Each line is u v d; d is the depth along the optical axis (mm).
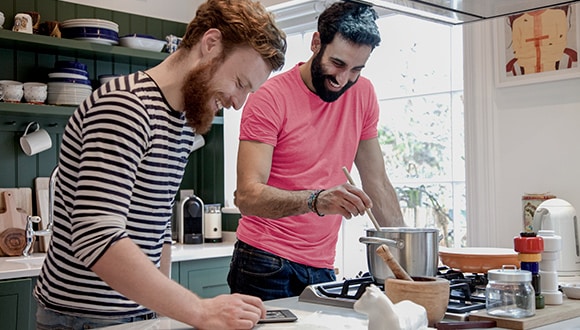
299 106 2086
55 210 1481
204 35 1431
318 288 1785
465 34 2988
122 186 1335
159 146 1446
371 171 2312
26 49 3357
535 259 1589
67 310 1484
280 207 1854
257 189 1918
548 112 2754
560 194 2725
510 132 2867
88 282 1464
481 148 2941
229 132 3982
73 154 1413
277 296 2061
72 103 3283
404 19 3367
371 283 1766
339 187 1766
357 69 2064
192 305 1297
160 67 1492
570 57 2672
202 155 4090
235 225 3873
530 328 1413
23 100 3232
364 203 1749
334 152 2158
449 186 3203
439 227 3240
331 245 2195
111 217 1305
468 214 2990
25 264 2926
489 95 2920
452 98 3188
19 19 3184
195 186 4121
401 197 3391
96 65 3654
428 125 3281
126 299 1525
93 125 1350
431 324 1428
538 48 2760
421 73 3303
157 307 1284
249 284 2084
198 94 1437
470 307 1546
